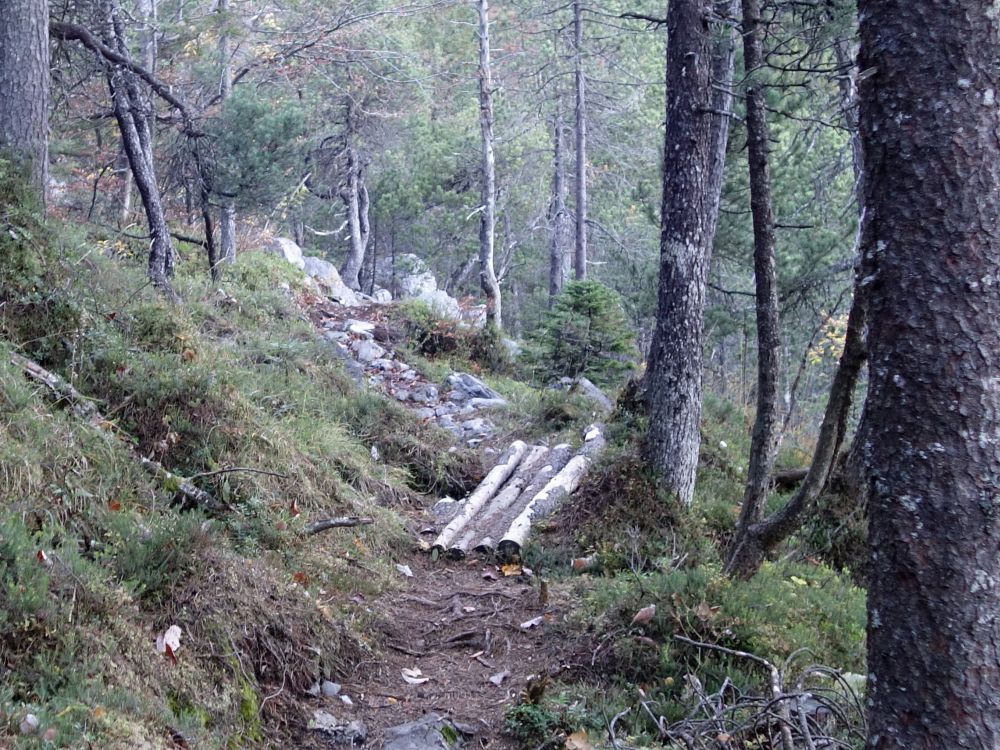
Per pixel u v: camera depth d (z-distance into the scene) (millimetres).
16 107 7883
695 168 8469
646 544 7941
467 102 31438
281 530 6609
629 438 9195
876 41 3143
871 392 3215
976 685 2941
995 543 2947
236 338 10688
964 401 2967
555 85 24578
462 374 13445
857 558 8523
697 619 5996
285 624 5488
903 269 3066
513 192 28969
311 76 23203
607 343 13789
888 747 3109
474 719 5398
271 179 14562
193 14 17312
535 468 9789
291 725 5008
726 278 19297
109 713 3877
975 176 2977
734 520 8945
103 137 15008
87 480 5469
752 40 6973
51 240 7527
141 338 7840
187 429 6867
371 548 7590
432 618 6836
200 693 4594
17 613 4012
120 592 4641
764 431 6840
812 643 5984
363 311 16406
